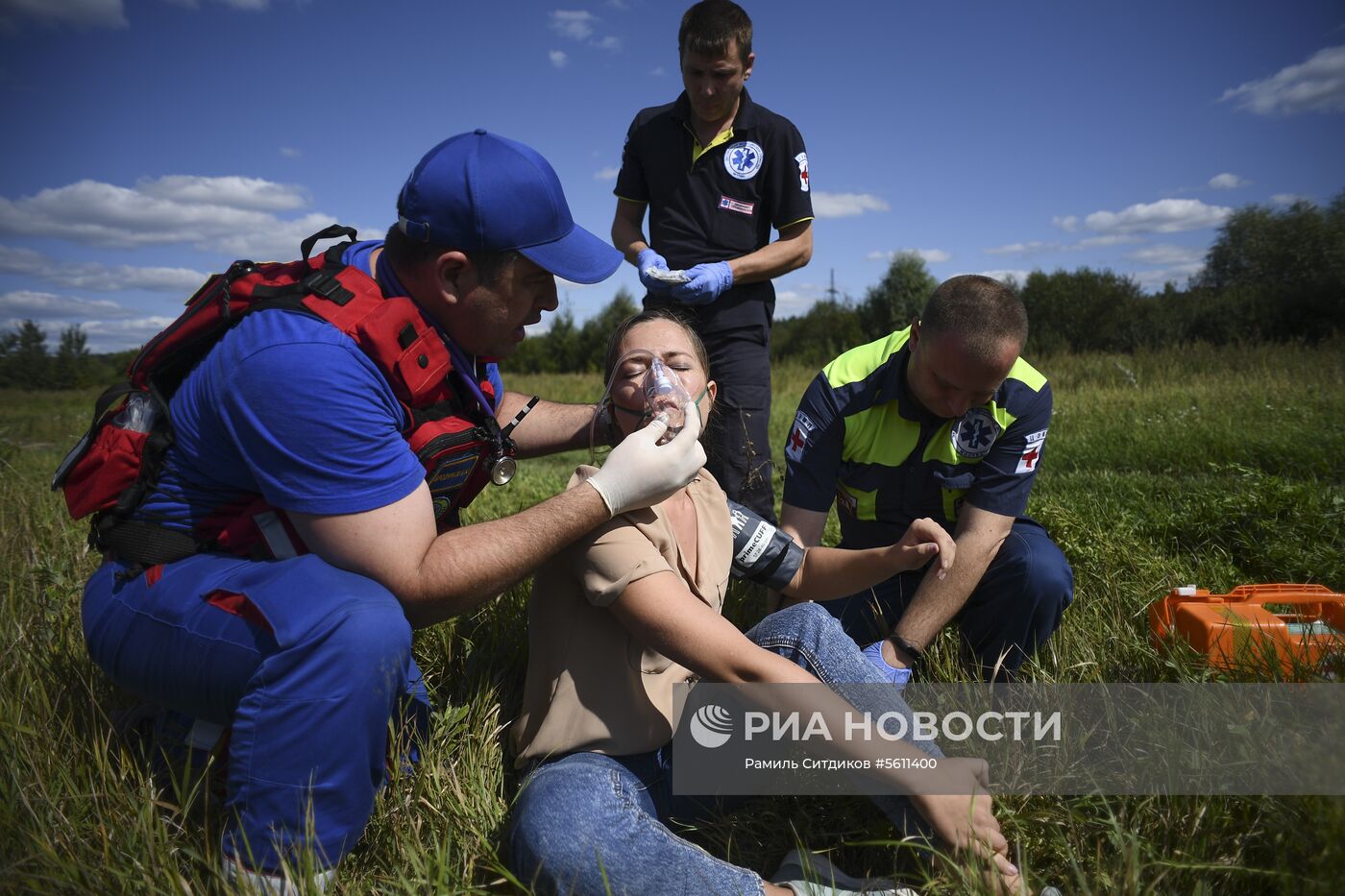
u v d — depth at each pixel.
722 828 1.90
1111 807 1.74
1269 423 7.82
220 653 1.64
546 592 1.96
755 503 3.82
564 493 1.80
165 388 1.85
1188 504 3.95
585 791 1.65
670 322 2.09
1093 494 4.61
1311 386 10.50
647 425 1.86
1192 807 1.66
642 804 1.80
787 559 2.27
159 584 1.72
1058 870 1.67
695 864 1.58
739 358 3.77
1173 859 1.59
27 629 2.40
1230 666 2.14
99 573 1.84
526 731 1.96
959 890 1.54
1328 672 2.06
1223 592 3.00
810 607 1.96
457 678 2.36
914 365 2.45
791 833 1.89
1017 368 2.54
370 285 1.85
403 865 1.68
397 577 1.70
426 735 2.00
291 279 1.87
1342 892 1.40
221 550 1.79
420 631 2.50
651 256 3.70
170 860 1.54
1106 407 10.10
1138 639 2.51
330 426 1.65
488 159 1.82
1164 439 7.02
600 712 1.82
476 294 1.87
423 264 1.86
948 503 2.64
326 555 1.71
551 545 1.75
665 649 1.75
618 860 1.58
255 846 1.58
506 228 1.81
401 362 1.77
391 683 1.63
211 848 1.63
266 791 1.58
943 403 2.37
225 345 1.73
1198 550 3.48
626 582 1.74
